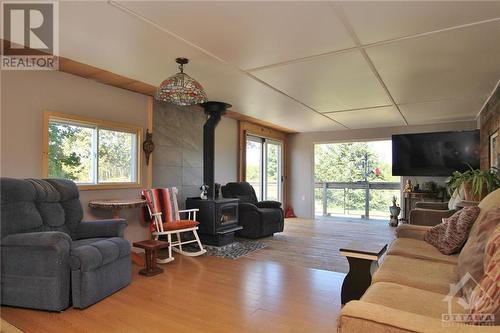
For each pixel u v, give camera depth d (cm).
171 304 247
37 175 312
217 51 277
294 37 248
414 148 620
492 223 164
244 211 513
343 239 509
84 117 355
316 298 260
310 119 605
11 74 296
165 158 468
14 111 298
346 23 224
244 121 635
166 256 394
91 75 347
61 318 222
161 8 206
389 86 378
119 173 406
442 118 582
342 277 314
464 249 182
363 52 277
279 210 545
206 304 247
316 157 894
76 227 298
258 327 211
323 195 861
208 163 484
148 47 270
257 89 396
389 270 188
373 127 695
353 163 855
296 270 337
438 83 365
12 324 213
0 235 238
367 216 799
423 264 201
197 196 520
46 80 322
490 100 432
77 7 205
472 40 250
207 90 402
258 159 711
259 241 489
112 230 293
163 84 301
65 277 235
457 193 425
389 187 774
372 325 94
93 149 376
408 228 281
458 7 201
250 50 274
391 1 195
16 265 236
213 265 355
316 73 333
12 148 296
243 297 262
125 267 285
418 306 133
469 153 561
